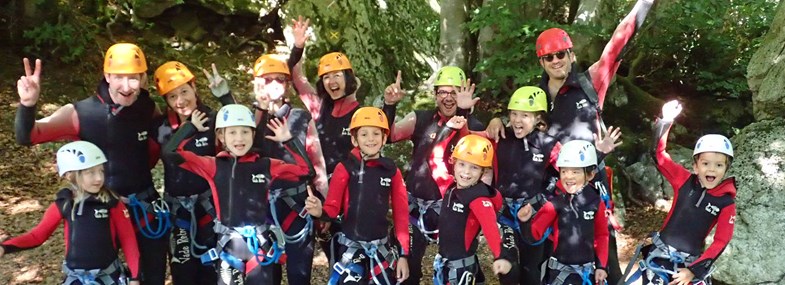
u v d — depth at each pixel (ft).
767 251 16.37
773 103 18.76
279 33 32.22
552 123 15.70
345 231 14.64
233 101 14.82
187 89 14.08
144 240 14.21
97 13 30.50
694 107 28.84
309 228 15.07
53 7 27.68
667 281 14.37
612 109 27.04
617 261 16.49
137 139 13.98
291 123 15.12
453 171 15.35
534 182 15.44
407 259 14.52
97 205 12.97
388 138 15.88
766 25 28.94
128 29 30.73
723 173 13.89
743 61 29.04
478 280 15.25
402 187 14.82
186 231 14.70
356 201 14.52
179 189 14.47
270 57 14.96
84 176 12.68
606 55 15.79
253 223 13.67
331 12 28.96
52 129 13.34
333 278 14.60
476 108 26.23
